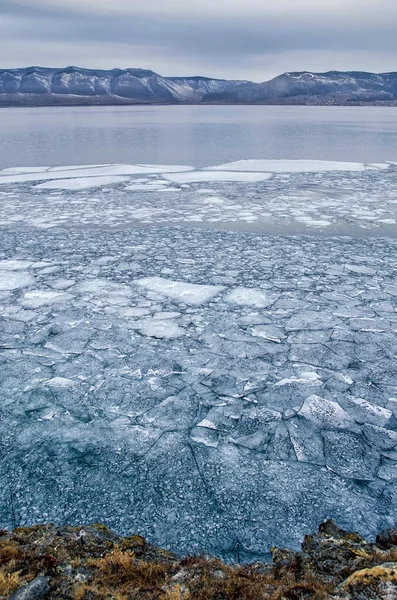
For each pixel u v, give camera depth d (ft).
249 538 7.96
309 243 27.58
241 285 20.42
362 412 11.60
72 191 46.62
